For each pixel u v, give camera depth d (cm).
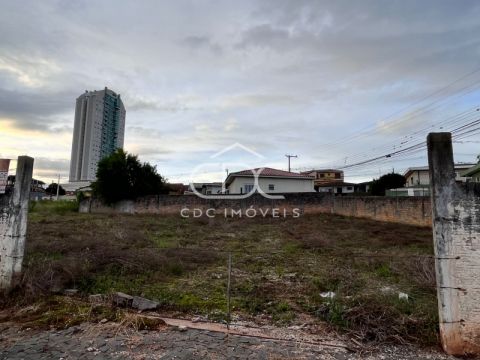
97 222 1398
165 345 329
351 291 487
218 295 490
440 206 329
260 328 379
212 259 723
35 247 718
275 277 594
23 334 351
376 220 1551
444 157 333
